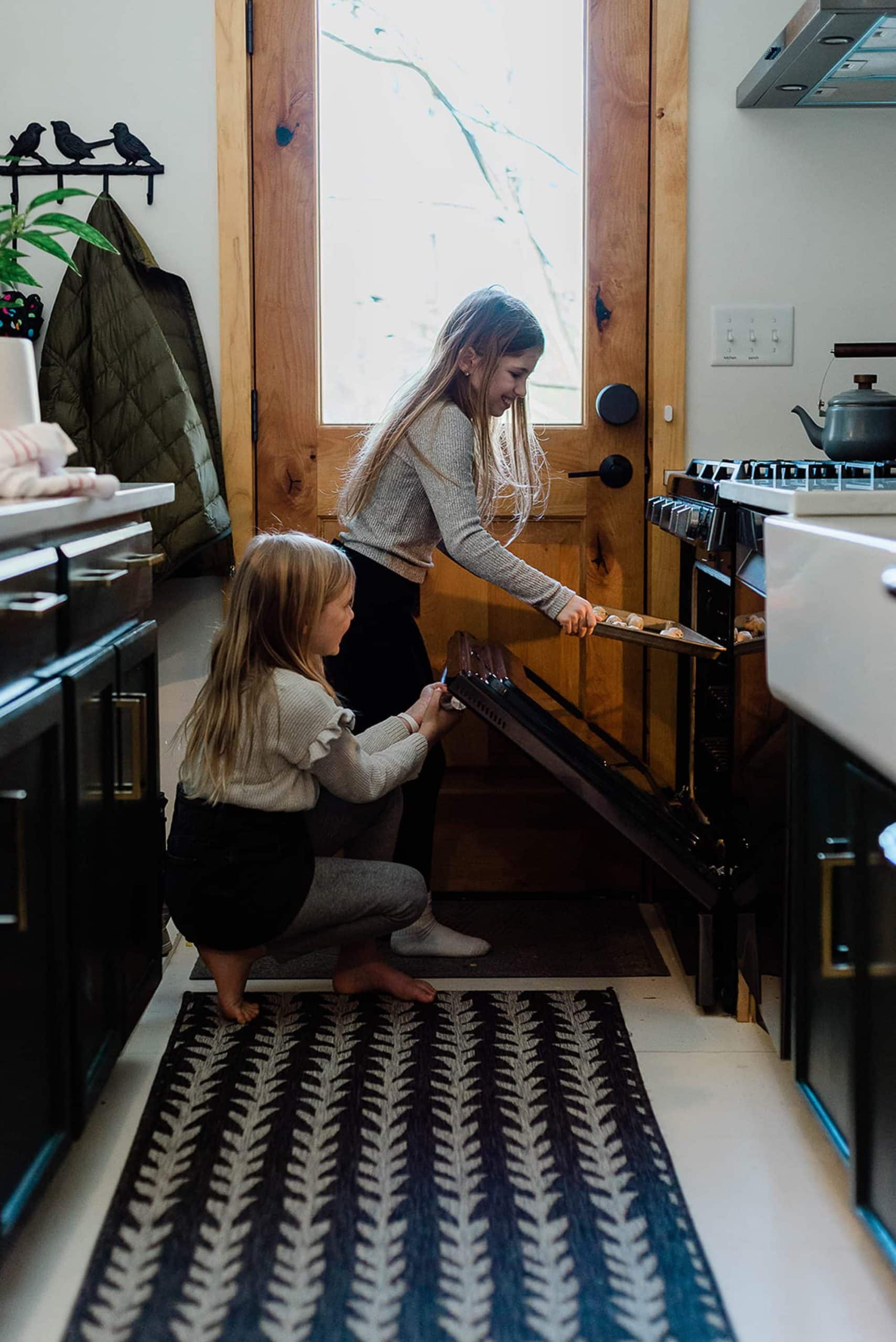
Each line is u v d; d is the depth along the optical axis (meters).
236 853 1.75
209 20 2.31
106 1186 1.47
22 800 1.18
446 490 1.97
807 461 2.12
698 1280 1.30
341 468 2.44
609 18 2.35
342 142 2.38
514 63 2.37
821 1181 1.49
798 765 1.50
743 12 2.33
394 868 1.92
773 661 1.51
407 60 2.37
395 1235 1.37
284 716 1.71
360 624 2.07
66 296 2.25
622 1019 1.93
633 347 2.42
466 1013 1.95
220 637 1.77
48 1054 1.32
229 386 2.39
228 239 2.36
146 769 1.76
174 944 2.24
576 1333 1.22
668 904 2.31
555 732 2.00
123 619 1.67
